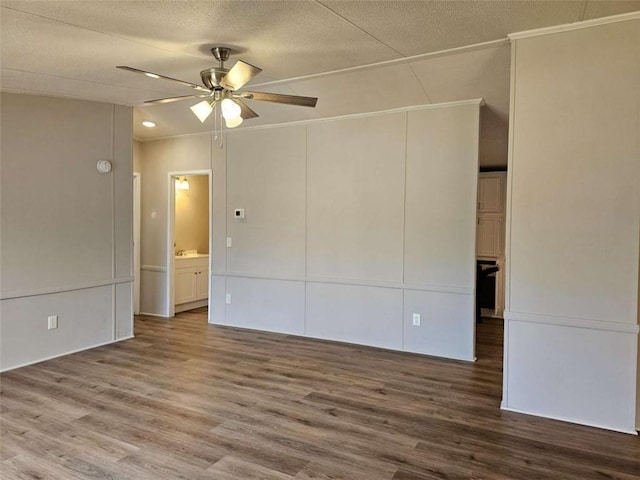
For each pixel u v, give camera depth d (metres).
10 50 3.19
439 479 2.39
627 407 2.88
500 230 6.75
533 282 3.09
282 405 3.33
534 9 2.66
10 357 4.07
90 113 4.70
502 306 6.67
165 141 6.25
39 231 4.27
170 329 5.64
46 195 4.32
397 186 4.69
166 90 4.29
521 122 3.07
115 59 3.40
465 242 4.39
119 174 5.00
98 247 4.81
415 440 2.81
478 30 2.97
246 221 5.69
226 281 5.88
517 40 3.04
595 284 2.92
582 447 2.71
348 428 2.97
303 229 5.29
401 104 4.52
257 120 5.32
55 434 2.85
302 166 5.25
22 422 3.01
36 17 2.66
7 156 4.03
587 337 2.96
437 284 4.53
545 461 2.56
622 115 2.82
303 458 2.59
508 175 3.13
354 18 2.75
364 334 4.94
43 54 3.26
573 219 2.96
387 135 4.72
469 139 4.33
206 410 3.23
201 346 4.89
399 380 3.87
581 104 2.91
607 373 2.92
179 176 6.41
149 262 6.45
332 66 3.69
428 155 4.52
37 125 4.25
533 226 3.07
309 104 3.37
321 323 5.20
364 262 4.91
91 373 3.98
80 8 2.55
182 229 7.09
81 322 4.67
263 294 5.60
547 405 3.10
